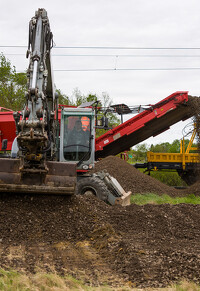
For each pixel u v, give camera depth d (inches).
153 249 271.7
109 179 462.0
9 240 294.2
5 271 210.5
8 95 1117.1
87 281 217.5
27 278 204.1
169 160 980.6
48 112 361.1
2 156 664.4
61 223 322.3
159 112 845.2
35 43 361.7
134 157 1371.8
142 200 608.1
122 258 257.3
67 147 535.2
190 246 286.0
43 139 315.6
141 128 872.9
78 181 455.5
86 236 313.9
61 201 342.0
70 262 253.4
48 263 246.7
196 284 210.2
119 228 341.4
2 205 328.8
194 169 957.8
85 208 345.7
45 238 305.4
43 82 352.8
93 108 547.8
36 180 337.4
